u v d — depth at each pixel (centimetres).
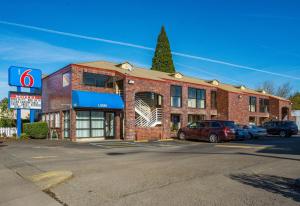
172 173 910
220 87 3612
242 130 2450
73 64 2355
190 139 2561
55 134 2603
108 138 2533
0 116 3259
